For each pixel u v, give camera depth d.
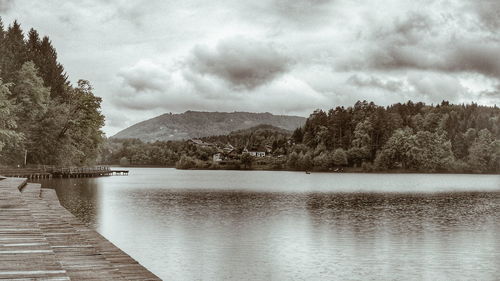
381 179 119.69
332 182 102.38
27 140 79.94
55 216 20.00
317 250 23.66
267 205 47.00
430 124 186.50
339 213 40.03
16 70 77.62
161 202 48.38
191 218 34.94
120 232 28.08
